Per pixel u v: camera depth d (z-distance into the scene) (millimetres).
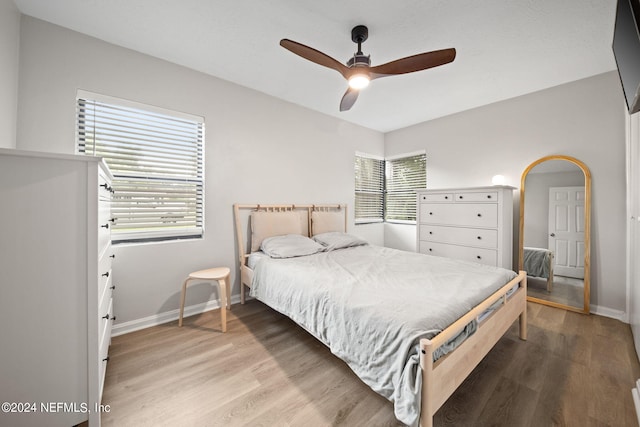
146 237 2268
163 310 2328
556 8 1654
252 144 2863
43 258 1060
